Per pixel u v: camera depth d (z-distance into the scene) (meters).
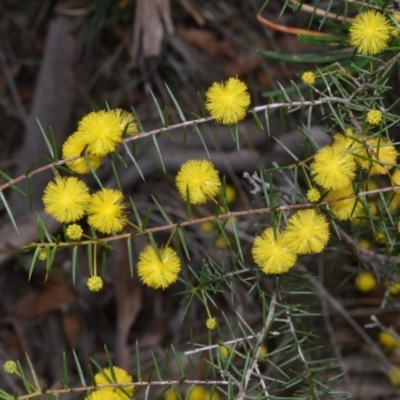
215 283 0.58
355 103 0.53
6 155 0.89
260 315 0.72
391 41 0.54
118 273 0.77
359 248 0.58
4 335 0.79
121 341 0.76
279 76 0.82
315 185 0.57
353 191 0.53
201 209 0.75
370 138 0.52
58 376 0.77
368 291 0.71
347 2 0.54
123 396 0.52
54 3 0.90
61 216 0.51
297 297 0.63
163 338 0.78
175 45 0.82
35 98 0.83
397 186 0.52
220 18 0.84
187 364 0.71
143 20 0.70
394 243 0.55
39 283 0.78
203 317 0.77
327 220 0.56
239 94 0.52
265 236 0.52
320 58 0.58
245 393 0.52
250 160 0.75
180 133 0.77
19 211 0.78
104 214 0.52
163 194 0.78
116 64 0.86
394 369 0.70
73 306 0.78
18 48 0.91
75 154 0.52
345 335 0.72
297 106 0.53
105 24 0.83
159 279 0.52
